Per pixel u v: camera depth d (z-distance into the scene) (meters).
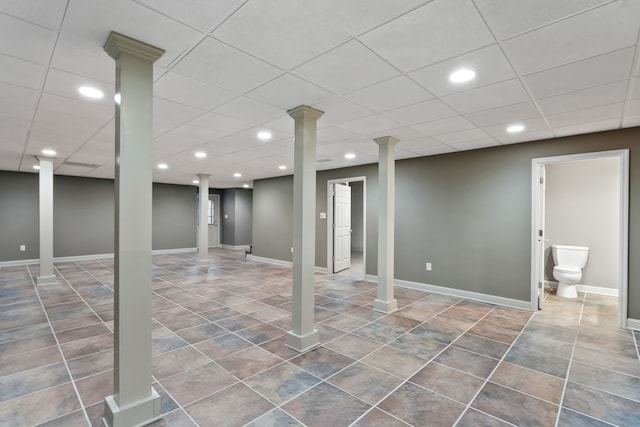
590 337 3.35
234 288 5.56
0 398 2.22
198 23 1.69
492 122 3.45
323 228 7.23
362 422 1.98
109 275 6.59
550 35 1.79
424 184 5.36
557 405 2.17
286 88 2.56
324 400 2.21
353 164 6.34
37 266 7.55
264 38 1.84
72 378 2.50
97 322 3.78
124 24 1.69
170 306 4.45
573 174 5.31
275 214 8.49
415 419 2.01
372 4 1.53
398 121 3.43
